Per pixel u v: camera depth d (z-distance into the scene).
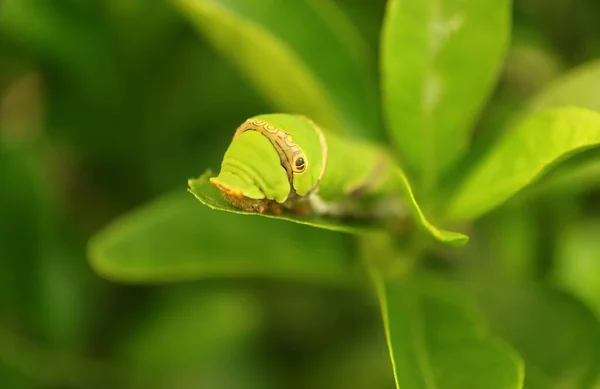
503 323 0.23
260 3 0.23
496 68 0.22
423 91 0.22
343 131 0.24
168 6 0.25
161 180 0.26
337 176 0.22
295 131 0.21
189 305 0.25
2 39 0.25
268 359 0.26
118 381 0.25
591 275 0.27
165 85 0.26
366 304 0.27
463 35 0.22
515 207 0.24
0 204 0.24
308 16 0.23
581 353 0.22
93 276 0.25
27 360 0.24
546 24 0.25
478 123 0.25
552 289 0.23
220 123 0.26
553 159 0.21
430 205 0.23
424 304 0.22
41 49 0.25
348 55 0.24
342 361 0.26
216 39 0.23
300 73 0.22
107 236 0.23
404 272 0.23
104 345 0.25
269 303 0.27
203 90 0.26
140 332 0.25
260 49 0.22
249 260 0.23
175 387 0.25
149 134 0.26
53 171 0.26
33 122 0.27
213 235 0.23
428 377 0.21
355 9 0.25
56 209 0.25
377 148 0.23
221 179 0.21
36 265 0.25
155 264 0.23
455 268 0.25
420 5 0.22
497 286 0.24
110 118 0.26
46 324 0.25
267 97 0.24
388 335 0.21
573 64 0.25
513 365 0.21
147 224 0.23
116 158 0.26
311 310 0.27
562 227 0.25
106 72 0.26
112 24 0.25
